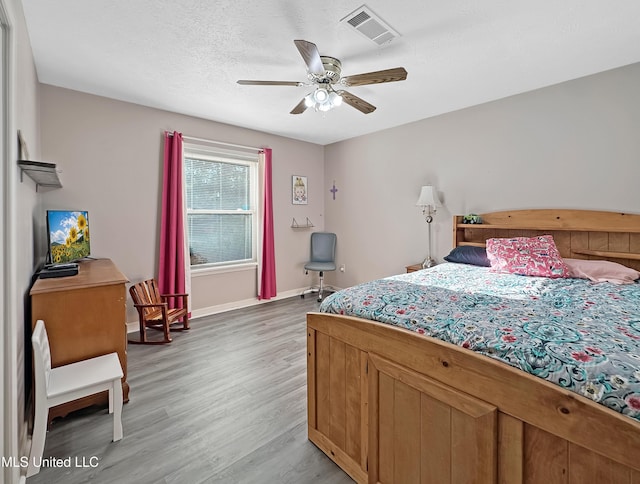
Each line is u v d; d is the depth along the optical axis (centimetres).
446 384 114
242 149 419
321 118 384
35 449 146
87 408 201
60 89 291
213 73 265
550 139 292
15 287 135
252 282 443
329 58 231
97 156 313
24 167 167
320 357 166
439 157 374
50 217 235
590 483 84
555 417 89
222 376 244
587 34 209
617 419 78
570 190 282
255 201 447
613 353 96
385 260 441
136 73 265
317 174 515
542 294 184
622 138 256
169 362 267
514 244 274
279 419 192
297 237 494
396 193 422
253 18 192
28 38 207
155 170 351
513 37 212
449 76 271
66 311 188
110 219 323
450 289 193
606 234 265
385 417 135
